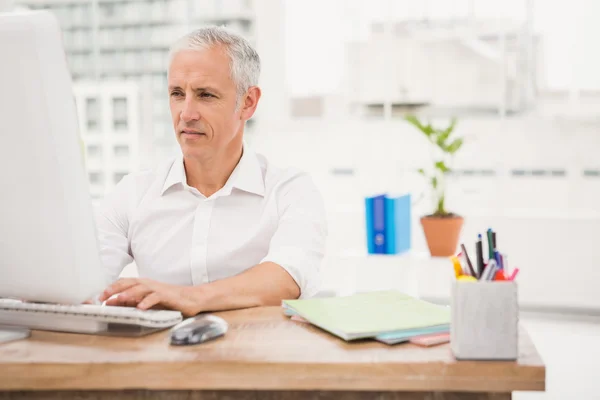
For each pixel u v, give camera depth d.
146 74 4.91
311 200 1.74
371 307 1.22
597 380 2.96
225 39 1.53
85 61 4.82
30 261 1.07
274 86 4.57
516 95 4.21
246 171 1.71
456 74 4.25
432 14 4.26
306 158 4.60
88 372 0.99
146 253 1.74
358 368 0.96
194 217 1.71
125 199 1.79
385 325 1.09
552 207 4.24
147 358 1.00
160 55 4.85
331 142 4.55
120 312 1.12
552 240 4.10
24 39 0.96
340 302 1.26
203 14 4.63
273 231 1.71
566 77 4.14
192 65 1.50
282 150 4.63
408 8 4.29
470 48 4.22
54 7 4.76
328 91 4.52
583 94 4.12
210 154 1.57
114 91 4.70
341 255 3.37
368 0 4.34
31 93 0.98
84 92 4.73
